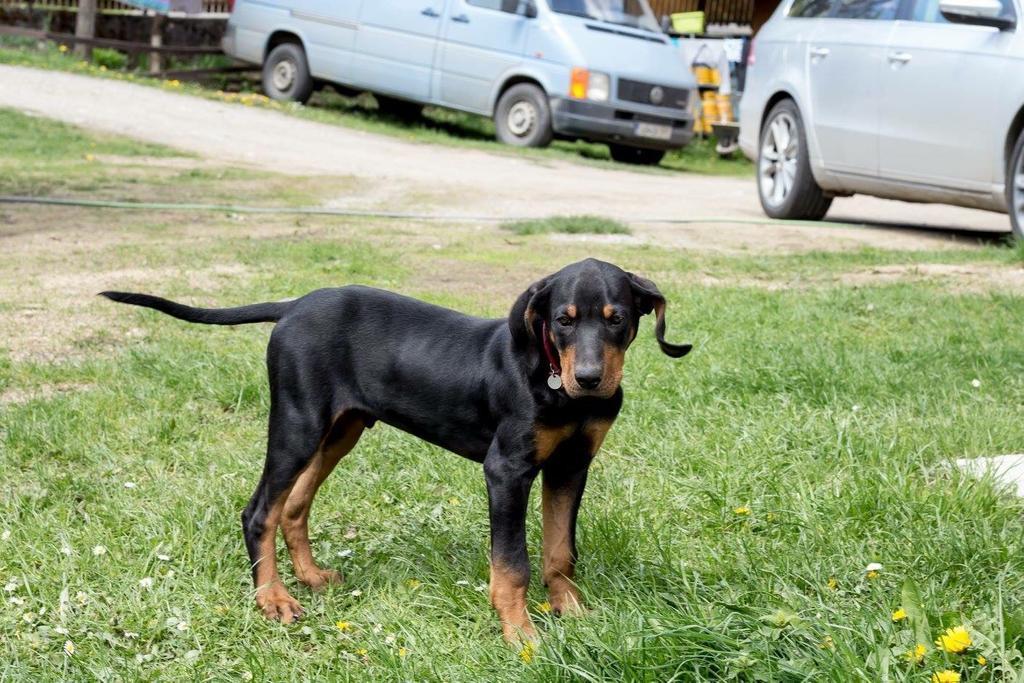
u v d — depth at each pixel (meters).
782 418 5.44
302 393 3.94
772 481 4.76
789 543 4.30
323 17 19.56
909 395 5.76
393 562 4.31
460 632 3.82
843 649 3.18
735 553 4.22
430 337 3.96
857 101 10.60
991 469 4.68
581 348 3.45
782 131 11.81
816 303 7.77
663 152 19.41
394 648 3.68
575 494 3.94
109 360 6.41
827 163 11.10
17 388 6.04
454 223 11.12
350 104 21.92
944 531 4.18
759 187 12.27
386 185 13.41
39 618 3.90
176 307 4.14
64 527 4.46
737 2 25.75
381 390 3.98
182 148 15.18
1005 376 6.12
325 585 4.19
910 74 10.05
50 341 6.82
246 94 20.80
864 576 3.93
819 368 6.09
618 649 3.31
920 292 8.05
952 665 3.19
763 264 9.30
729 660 3.22
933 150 9.94
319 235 10.12
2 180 12.02
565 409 3.60
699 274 9.01
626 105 17.83
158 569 4.21
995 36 9.47
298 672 3.62
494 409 3.73
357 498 4.84
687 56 23.48
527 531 4.51
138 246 9.31
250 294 7.87
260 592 4.01
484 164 16.25
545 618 3.78
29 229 9.86
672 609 3.62
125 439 5.36
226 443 5.38
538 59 17.83
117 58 23.14
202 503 4.70
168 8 22.25
